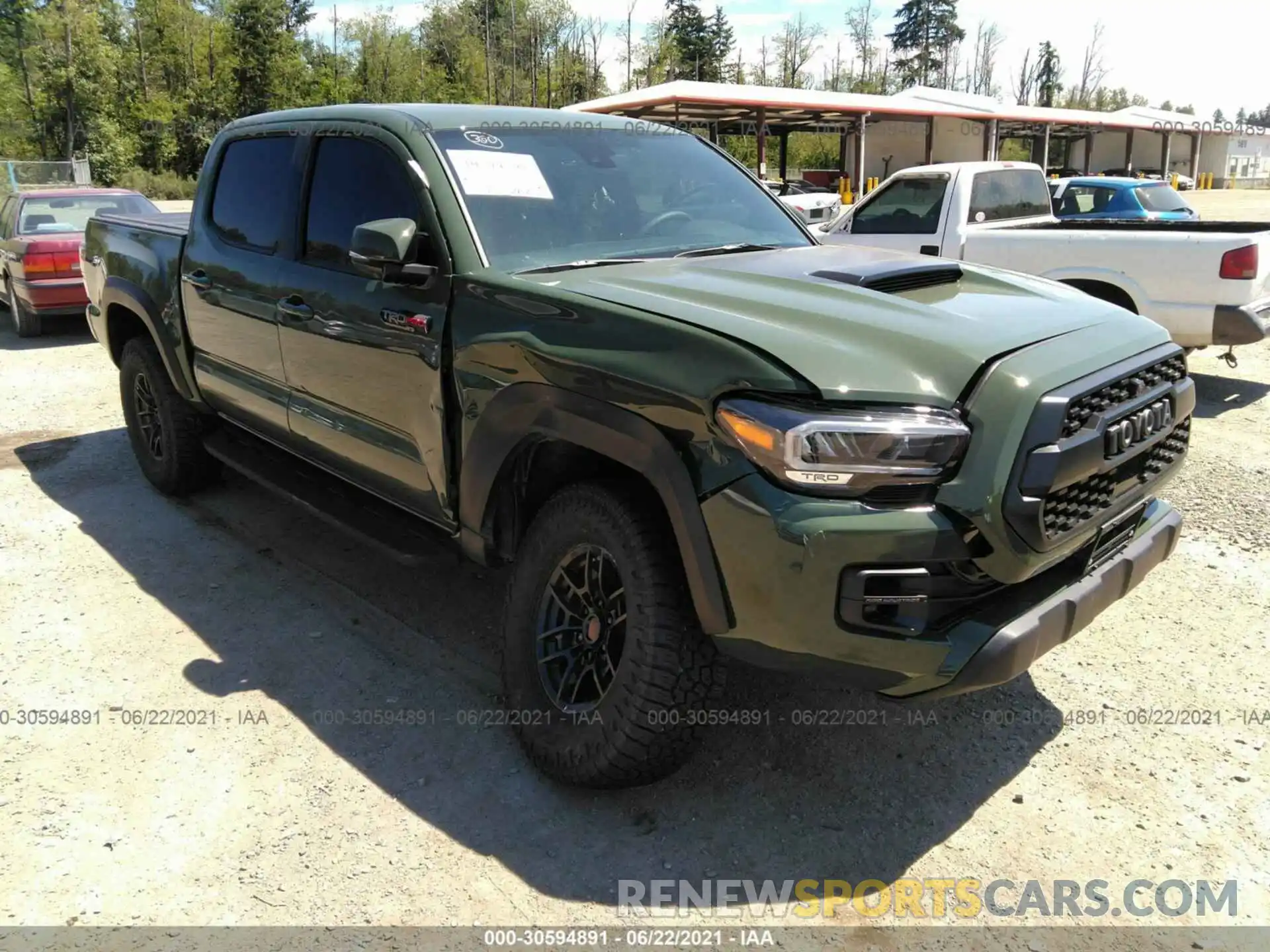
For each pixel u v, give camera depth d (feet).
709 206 12.79
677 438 8.04
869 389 7.52
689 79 259.39
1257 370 27.78
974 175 29.01
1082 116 126.21
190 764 10.02
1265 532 15.57
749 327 8.17
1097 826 9.02
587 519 9.09
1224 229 25.89
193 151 188.44
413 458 11.09
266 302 13.21
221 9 222.07
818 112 87.35
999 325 8.63
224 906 8.12
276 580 14.37
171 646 12.45
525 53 237.04
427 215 10.57
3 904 8.12
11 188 95.91
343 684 11.55
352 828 9.07
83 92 162.40
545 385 9.09
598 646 9.39
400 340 10.78
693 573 8.06
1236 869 8.45
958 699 11.11
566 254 10.83
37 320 35.32
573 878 8.44
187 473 17.28
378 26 222.28
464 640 12.61
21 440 21.98
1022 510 7.60
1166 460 9.87
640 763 8.82
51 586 14.20
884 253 11.72
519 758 10.13
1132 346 9.05
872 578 7.41
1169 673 11.55
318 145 12.66
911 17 305.94
